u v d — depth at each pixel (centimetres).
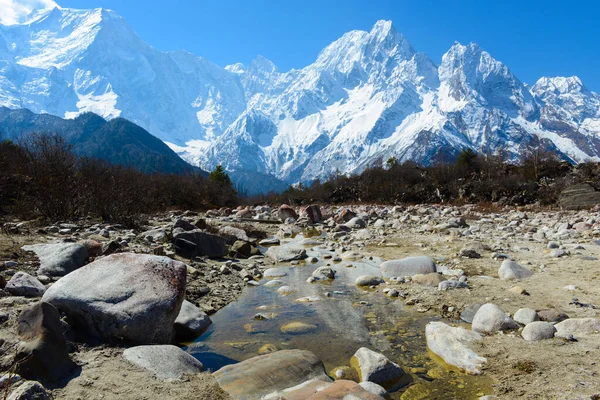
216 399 279
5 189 1064
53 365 293
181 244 765
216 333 433
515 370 320
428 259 660
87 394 272
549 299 488
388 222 1384
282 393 286
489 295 515
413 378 324
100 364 318
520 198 2133
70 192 1078
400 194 2861
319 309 506
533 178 2488
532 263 686
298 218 1638
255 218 1697
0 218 938
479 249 817
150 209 1570
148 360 324
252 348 390
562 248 798
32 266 540
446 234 1084
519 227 1175
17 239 692
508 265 621
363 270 717
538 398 277
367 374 318
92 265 423
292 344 398
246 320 473
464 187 2580
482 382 310
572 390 279
